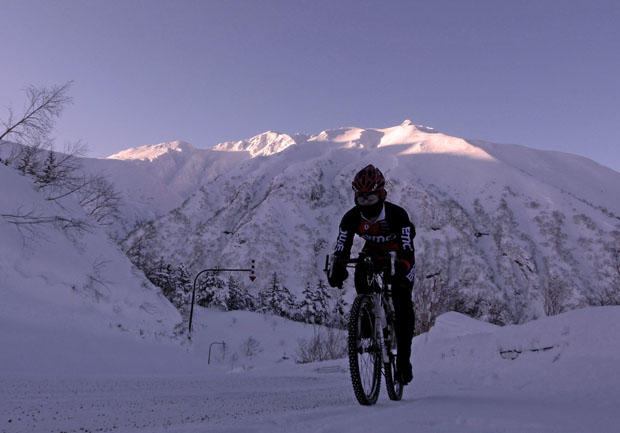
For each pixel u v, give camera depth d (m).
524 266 155.00
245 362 48.22
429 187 193.88
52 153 25.67
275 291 99.44
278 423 2.00
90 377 7.01
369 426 1.92
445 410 2.42
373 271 3.32
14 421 2.24
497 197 183.75
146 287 26.66
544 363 5.09
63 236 23.38
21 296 18.95
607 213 173.62
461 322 8.34
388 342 3.42
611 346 4.79
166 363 21.75
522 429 1.90
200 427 1.89
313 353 19.72
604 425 1.99
